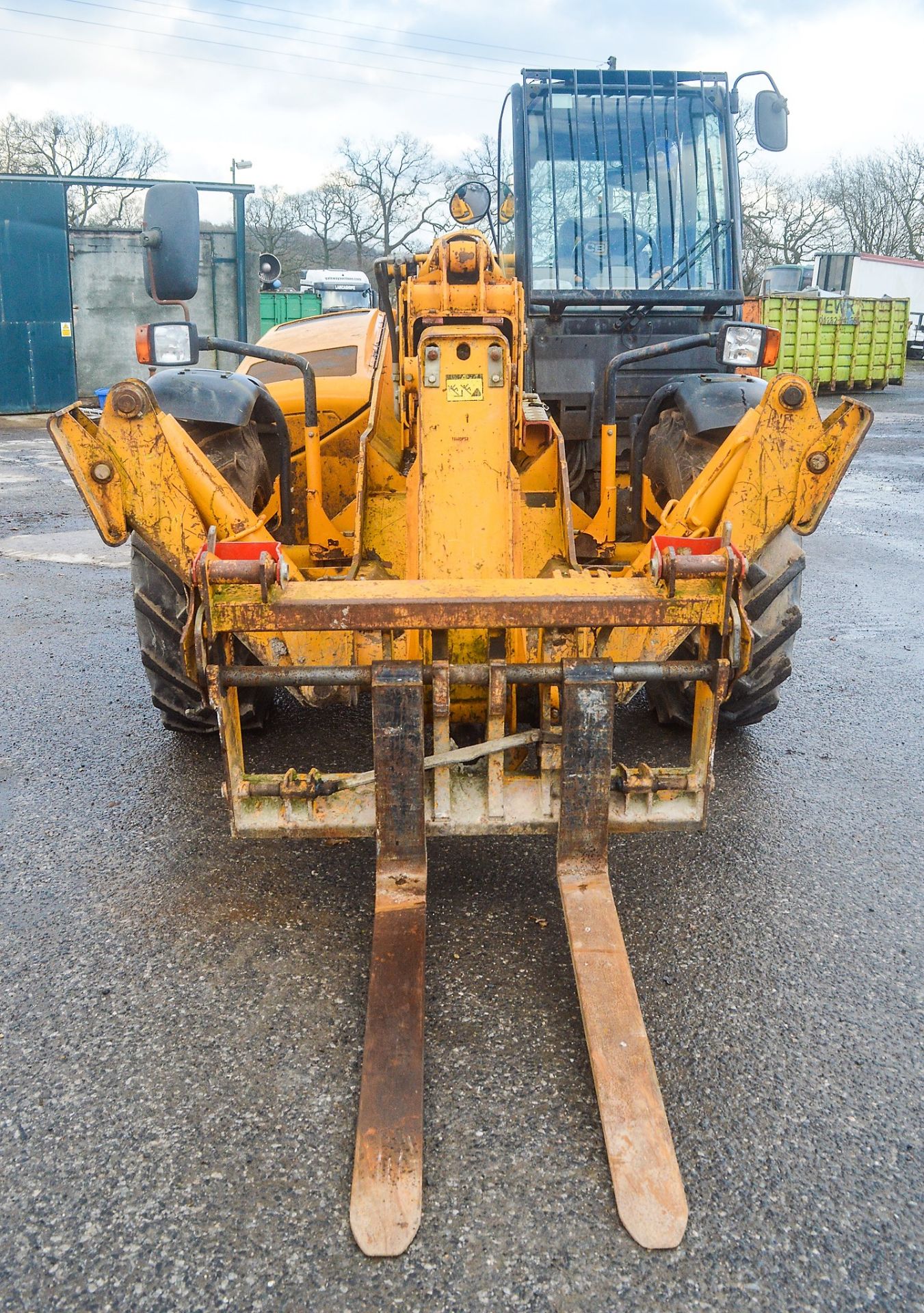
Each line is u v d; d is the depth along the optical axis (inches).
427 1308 67.5
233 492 113.0
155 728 164.1
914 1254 71.5
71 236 706.2
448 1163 78.2
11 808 136.3
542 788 103.7
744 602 135.1
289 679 98.7
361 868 121.4
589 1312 67.2
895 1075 88.2
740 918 111.5
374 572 122.7
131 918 111.0
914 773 148.9
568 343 194.1
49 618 231.0
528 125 193.0
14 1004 96.9
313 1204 75.2
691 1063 89.4
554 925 109.6
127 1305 67.9
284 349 184.2
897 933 109.3
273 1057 89.9
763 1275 69.9
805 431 108.0
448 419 113.0
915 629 225.9
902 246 2068.2
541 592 96.5
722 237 195.2
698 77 194.2
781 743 159.8
